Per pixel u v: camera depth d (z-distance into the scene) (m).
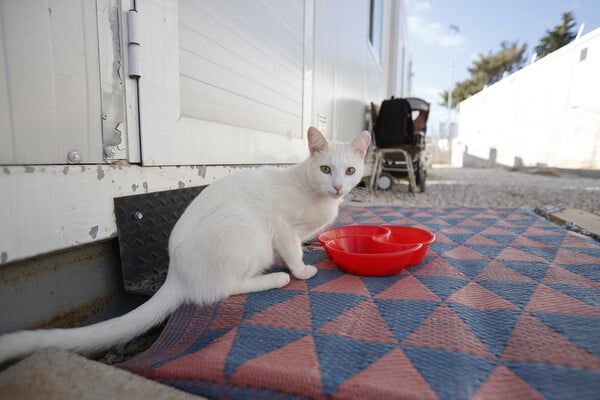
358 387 0.72
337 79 4.29
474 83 23.14
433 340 0.91
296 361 0.82
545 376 0.75
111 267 1.29
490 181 7.32
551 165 9.02
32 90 0.96
